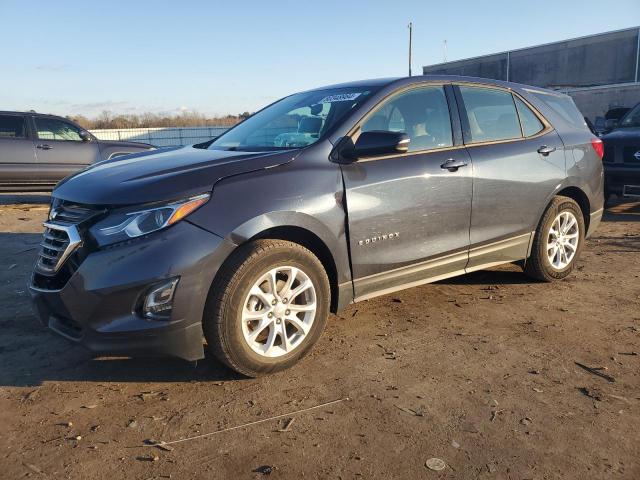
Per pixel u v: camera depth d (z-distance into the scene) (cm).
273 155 338
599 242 682
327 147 354
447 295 476
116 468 248
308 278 335
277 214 319
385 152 348
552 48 3809
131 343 292
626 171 823
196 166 324
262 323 322
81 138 1109
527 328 404
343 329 404
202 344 307
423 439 268
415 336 390
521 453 257
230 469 247
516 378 329
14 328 409
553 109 505
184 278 292
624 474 242
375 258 368
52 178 1079
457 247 415
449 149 410
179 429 278
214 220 302
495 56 4203
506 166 439
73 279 294
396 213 373
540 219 479
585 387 318
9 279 539
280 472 245
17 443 266
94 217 301
